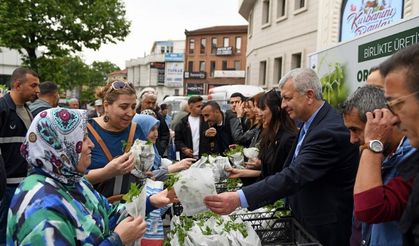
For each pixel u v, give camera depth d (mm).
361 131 1887
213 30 57188
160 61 72125
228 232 2229
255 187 2268
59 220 1592
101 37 17656
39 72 16703
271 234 2389
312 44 13445
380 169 1651
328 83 5125
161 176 2984
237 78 54500
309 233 2312
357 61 4234
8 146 4023
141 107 6500
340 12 10211
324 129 2424
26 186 1662
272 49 17172
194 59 59469
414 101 1262
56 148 1707
